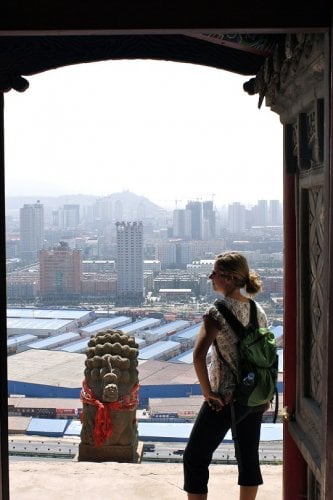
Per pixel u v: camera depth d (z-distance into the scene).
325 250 2.48
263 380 3.04
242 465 3.16
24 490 4.16
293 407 3.46
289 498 3.47
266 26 2.46
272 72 3.18
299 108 3.04
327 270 2.43
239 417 3.07
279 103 3.37
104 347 5.04
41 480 4.32
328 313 2.40
